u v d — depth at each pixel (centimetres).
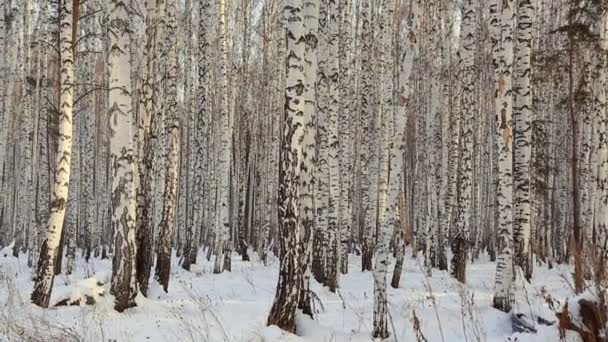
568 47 2192
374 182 2297
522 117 1216
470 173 1736
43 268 1092
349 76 2405
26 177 2550
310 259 1063
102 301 1101
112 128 1100
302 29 962
